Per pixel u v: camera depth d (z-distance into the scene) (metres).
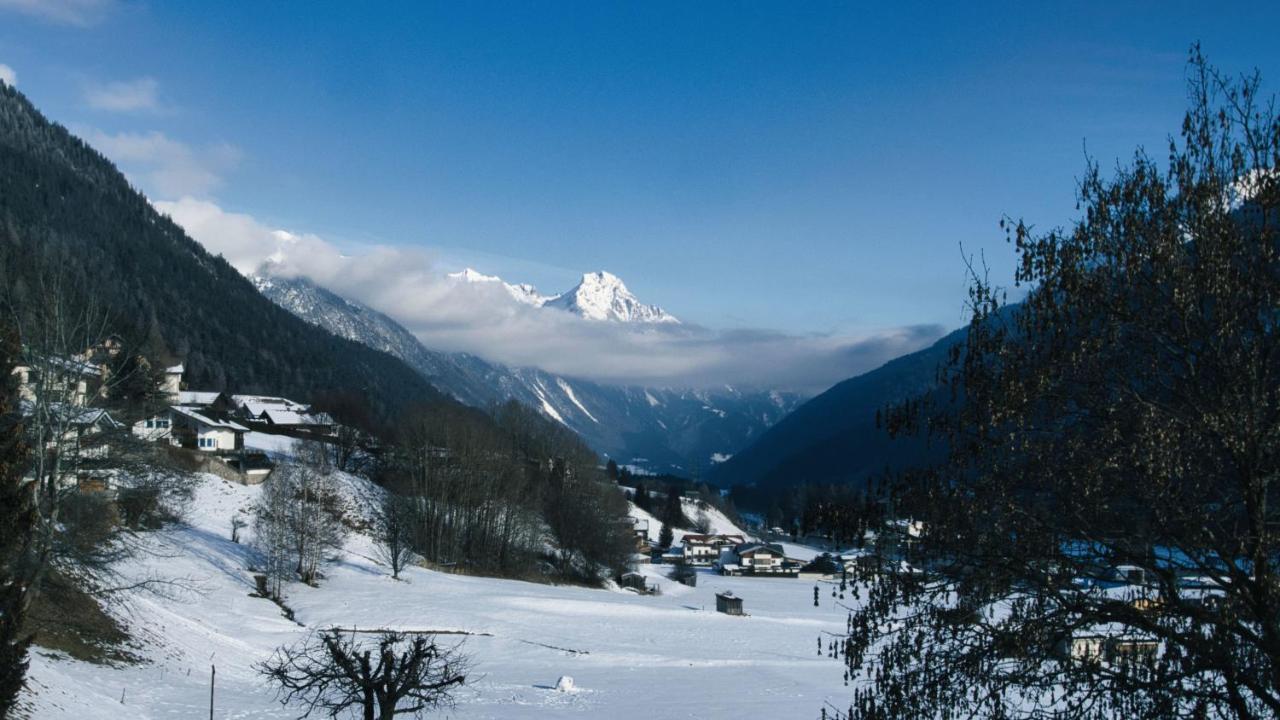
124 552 45.50
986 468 17.42
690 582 157.88
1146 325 16.56
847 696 58.34
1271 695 15.70
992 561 17.22
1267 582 15.09
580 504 138.75
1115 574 17.44
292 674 50.12
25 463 31.28
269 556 79.81
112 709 35.09
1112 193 17.17
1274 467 15.60
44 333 39.31
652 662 70.12
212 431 128.62
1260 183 16.25
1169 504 15.67
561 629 81.50
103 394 43.75
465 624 77.25
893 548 18.34
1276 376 16.22
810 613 119.00
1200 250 16.34
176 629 53.91
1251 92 16.56
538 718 47.88
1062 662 16.97
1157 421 15.52
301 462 111.56
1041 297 16.92
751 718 50.16
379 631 68.81
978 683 17.42
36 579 38.12
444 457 123.38
